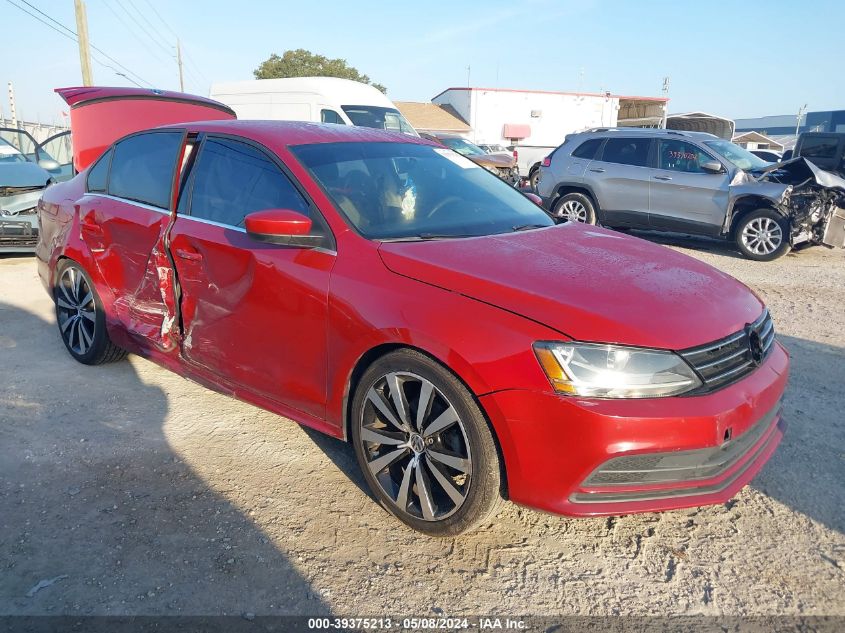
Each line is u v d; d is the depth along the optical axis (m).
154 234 3.79
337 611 2.39
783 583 2.58
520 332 2.45
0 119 22.95
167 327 3.79
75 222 4.44
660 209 9.80
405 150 3.90
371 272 2.85
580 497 2.44
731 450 2.56
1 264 8.02
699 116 29.11
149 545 2.71
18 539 2.73
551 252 3.05
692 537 2.87
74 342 4.63
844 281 7.78
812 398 4.21
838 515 3.01
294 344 3.09
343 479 3.25
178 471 3.28
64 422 3.78
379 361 2.78
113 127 8.45
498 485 2.57
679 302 2.66
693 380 2.44
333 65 49.09
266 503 3.03
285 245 3.02
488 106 37.00
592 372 2.36
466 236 3.23
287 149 3.42
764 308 3.08
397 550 2.74
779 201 8.78
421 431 2.71
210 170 3.69
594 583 2.57
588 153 10.55
